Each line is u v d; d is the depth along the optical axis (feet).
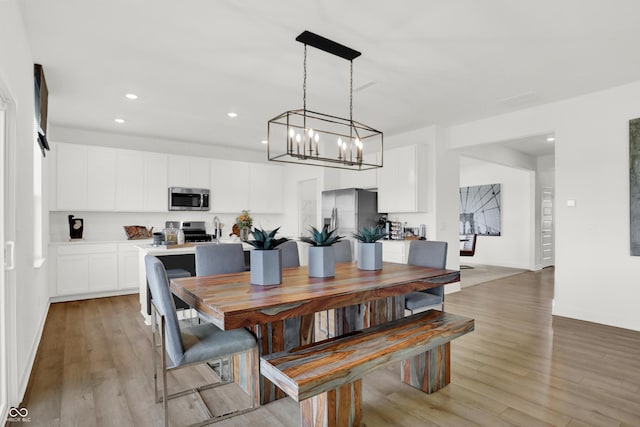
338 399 6.17
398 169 18.20
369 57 10.14
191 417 7.02
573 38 9.09
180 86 12.35
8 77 6.59
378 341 6.96
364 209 19.47
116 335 11.67
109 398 7.67
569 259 13.58
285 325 8.00
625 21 8.29
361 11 7.92
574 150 13.50
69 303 16.02
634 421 6.68
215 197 21.39
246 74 11.37
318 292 7.08
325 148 21.26
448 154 18.08
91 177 17.43
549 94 13.16
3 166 6.89
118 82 11.97
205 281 8.27
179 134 19.26
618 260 12.42
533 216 26.02
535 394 7.72
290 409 7.38
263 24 8.46
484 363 9.32
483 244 29.01
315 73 11.27
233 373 8.68
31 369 9.00
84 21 8.30
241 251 10.49
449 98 13.58
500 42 9.29
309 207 22.80
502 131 15.75
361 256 10.09
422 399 7.58
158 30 8.72
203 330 7.28
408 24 8.44
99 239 18.56
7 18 6.52
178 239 14.82
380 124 17.28
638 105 11.99
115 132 18.71
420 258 11.56
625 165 12.27
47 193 15.61
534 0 7.50
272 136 19.81
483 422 6.71
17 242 7.30
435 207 17.48
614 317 12.49
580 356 9.75
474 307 15.07
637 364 9.22
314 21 8.32
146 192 18.97
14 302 7.07
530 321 13.03
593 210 13.00
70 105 14.32
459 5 7.70
